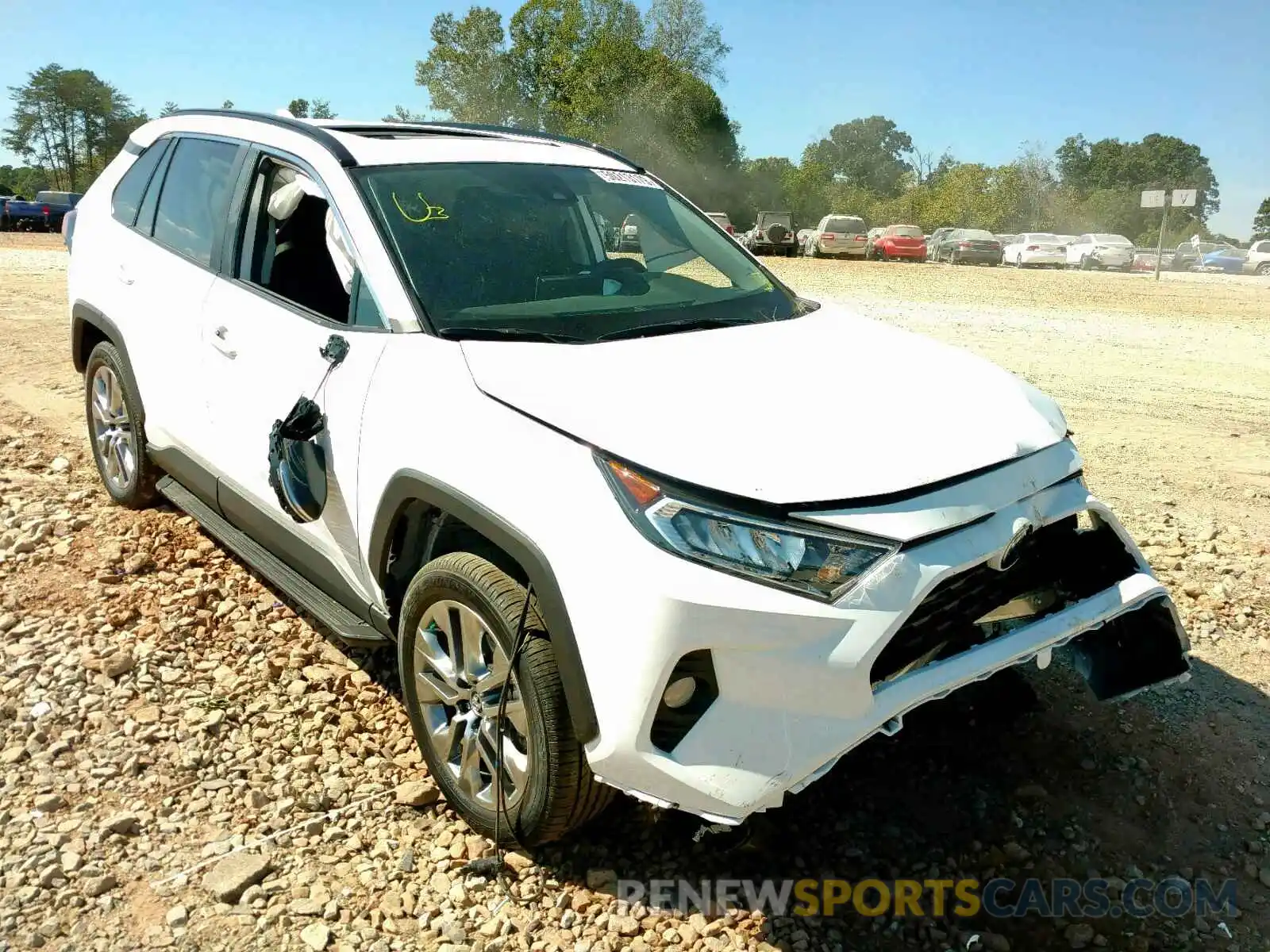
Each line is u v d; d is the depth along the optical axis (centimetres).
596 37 5931
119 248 486
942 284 2308
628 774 258
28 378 793
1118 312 1716
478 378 296
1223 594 469
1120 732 365
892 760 348
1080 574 324
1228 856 307
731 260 422
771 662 249
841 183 8475
